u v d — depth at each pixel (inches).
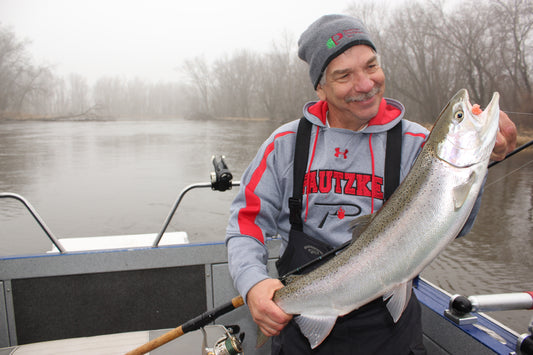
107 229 337.7
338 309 53.4
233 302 64.8
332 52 55.7
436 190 49.4
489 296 69.7
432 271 191.9
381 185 57.7
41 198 443.2
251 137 1092.5
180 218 357.1
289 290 55.8
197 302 99.1
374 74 55.6
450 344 72.7
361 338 56.5
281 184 63.0
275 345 64.4
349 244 54.4
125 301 96.6
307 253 59.6
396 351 56.4
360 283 52.0
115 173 595.2
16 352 81.5
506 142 50.9
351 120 59.3
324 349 57.8
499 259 196.7
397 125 59.2
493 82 369.1
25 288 92.7
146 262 96.3
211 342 84.9
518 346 60.9
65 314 94.5
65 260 93.5
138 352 69.7
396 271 50.5
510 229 217.6
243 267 57.1
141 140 1045.8
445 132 50.2
